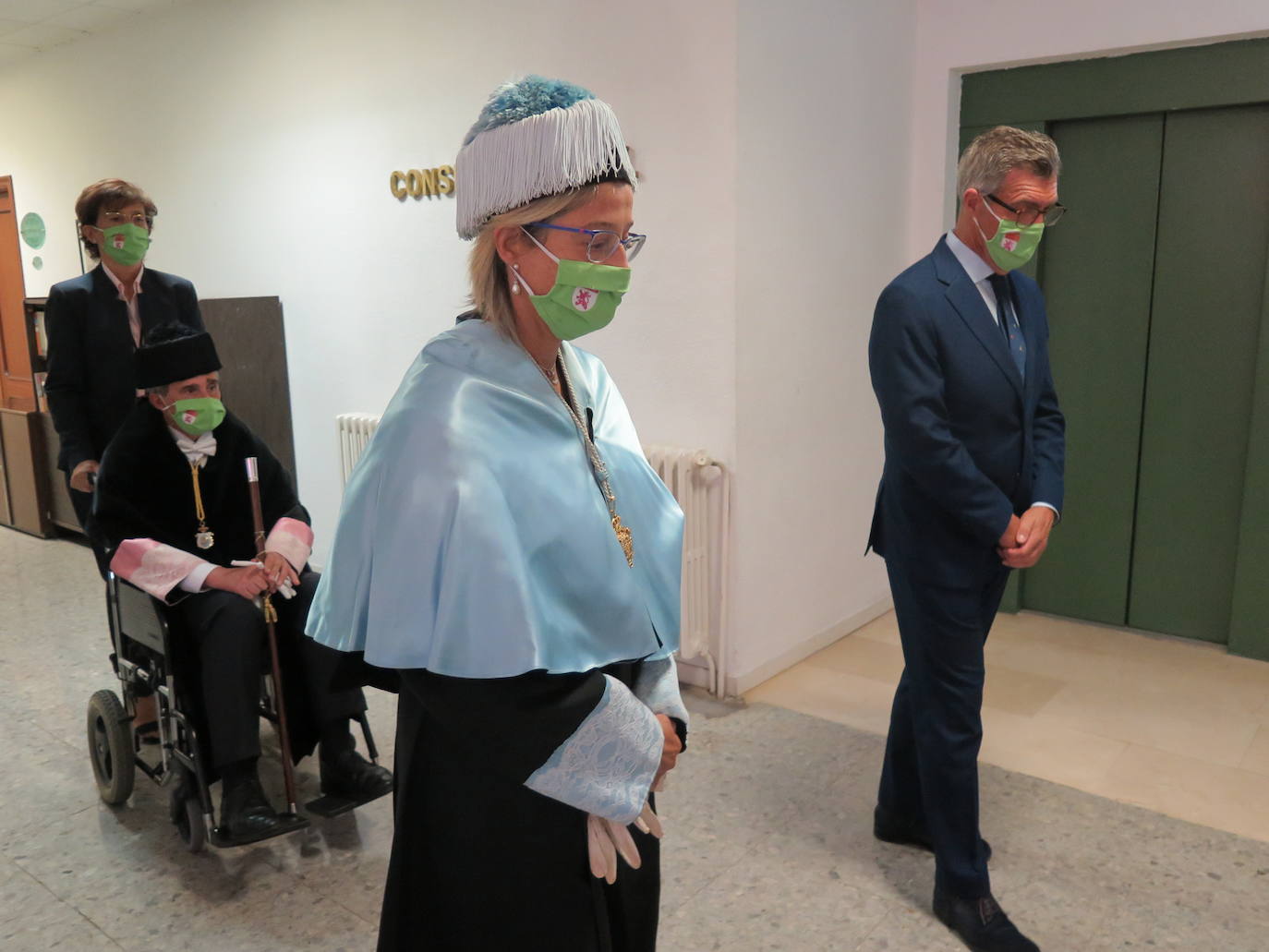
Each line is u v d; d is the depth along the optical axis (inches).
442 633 38.5
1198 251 142.7
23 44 235.1
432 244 162.4
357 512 42.4
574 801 41.1
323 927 87.5
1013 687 136.2
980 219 79.1
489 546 38.6
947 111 154.4
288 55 178.4
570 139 40.3
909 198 159.5
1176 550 152.3
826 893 90.3
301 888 93.4
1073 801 105.4
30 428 228.1
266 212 190.2
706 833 100.6
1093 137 148.3
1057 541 162.6
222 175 198.5
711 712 129.5
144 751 124.0
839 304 145.3
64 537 233.9
